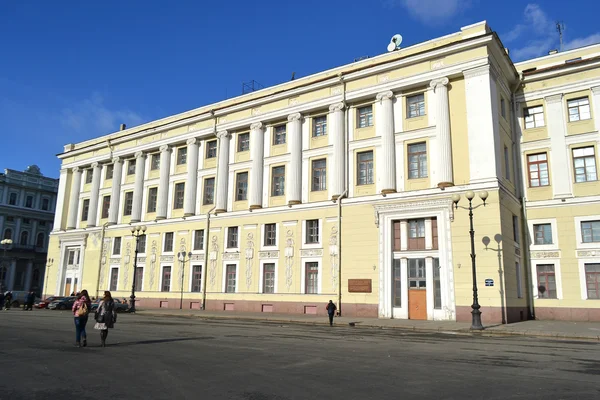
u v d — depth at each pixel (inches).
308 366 411.5
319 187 1325.0
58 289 1909.4
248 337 665.0
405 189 1164.5
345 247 1214.3
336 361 441.1
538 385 338.3
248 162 1471.5
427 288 1083.9
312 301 1237.1
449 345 592.7
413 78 1187.3
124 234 1743.4
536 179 1202.6
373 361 443.2
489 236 1013.8
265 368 399.9
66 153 2057.1
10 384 331.9
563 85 1196.5
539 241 1168.2
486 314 986.7
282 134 1439.5
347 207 1232.2
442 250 1067.9
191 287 1505.9
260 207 1408.7
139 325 869.2
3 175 2842.0
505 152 1163.9
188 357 459.5
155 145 1722.4
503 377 367.9
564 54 1242.0
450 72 1135.0
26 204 2947.8
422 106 1194.6
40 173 3085.6
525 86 1252.5
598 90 1147.3
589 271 1093.8
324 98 1333.7
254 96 1513.3
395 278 1137.4
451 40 1167.0
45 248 3016.7
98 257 1804.9
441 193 1087.6
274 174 1419.8
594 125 1139.3
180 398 296.0
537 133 1214.9
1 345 537.6
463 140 1100.5
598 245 1085.8
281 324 980.6
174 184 1652.3
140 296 1620.3
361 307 1157.7
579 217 1120.8
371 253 1168.8
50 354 472.7
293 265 1296.8
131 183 1797.5
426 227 1117.7
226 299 1406.3
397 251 1145.4
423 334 775.1
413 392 314.3
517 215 1169.4
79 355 467.8
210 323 964.0
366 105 1279.5
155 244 1633.9
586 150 1147.9
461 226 1051.9
